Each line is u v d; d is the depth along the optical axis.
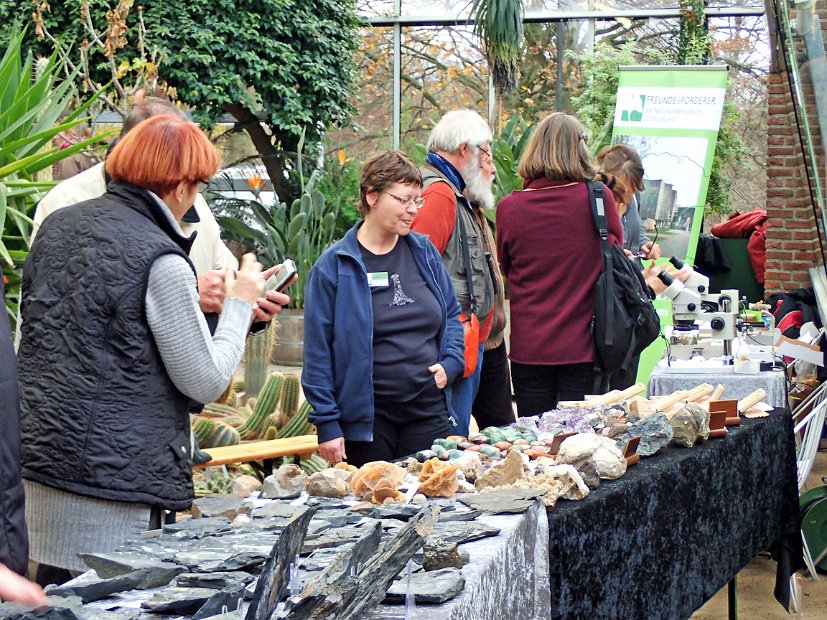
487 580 1.60
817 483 5.36
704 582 2.78
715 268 9.06
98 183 2.60
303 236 9.73
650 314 3.69
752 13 11.58
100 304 2.00
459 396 3.42
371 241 3.06
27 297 2.09
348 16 12.41
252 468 3.89
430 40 12.98
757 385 3.83
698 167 7.95
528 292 3.77
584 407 2.96
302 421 3.98
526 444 2.54
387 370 3.00
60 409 2.00
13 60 4.45
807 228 8.38
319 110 12.18
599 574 2.17
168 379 2.07
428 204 3.45
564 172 3.69
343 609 1.23
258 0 11.55
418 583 1.48
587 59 11.91
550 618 1.96
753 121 11.55
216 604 1.30
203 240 2.82
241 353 2.14
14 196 3.88
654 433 2.66
